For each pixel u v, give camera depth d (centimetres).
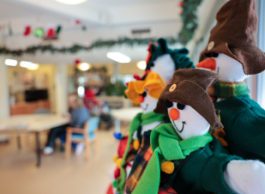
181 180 59
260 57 57
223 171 45
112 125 582
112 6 328
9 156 333
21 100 757
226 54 58
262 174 38
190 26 218
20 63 549
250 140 51
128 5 326
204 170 50
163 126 65
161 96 62
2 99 441
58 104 646
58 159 318
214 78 51
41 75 802
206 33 245
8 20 394
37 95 755
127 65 698
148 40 325
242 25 59
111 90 646
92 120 326
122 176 83
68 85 809
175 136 60
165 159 60
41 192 217
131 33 358
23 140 432
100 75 744
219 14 66
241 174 41
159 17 320
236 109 58
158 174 55
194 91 50
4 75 445
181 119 56
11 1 226
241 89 64
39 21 381
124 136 103
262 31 95
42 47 386
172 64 87
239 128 55
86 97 456
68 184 235
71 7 278
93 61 515
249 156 56
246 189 40
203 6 230
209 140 58
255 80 100
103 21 331
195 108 49
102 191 219
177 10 311
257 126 52
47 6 251
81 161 310
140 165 69
